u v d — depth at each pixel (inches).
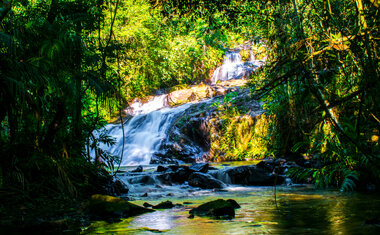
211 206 137.7
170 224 116.4
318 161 260.4
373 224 102.3
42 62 144.2
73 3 203.0
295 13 130.4
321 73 86.4
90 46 200.8
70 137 196.1
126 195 215.9
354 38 78.1
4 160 147.6
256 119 450.0
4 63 129.5
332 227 101.7
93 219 126.6
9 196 149.2
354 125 130.3
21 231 106.0
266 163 292.2
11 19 150.3
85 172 200.8
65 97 161.5
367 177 180.2
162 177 276.8
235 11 225.5
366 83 77.6
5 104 125.0
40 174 172.4
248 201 174.1
